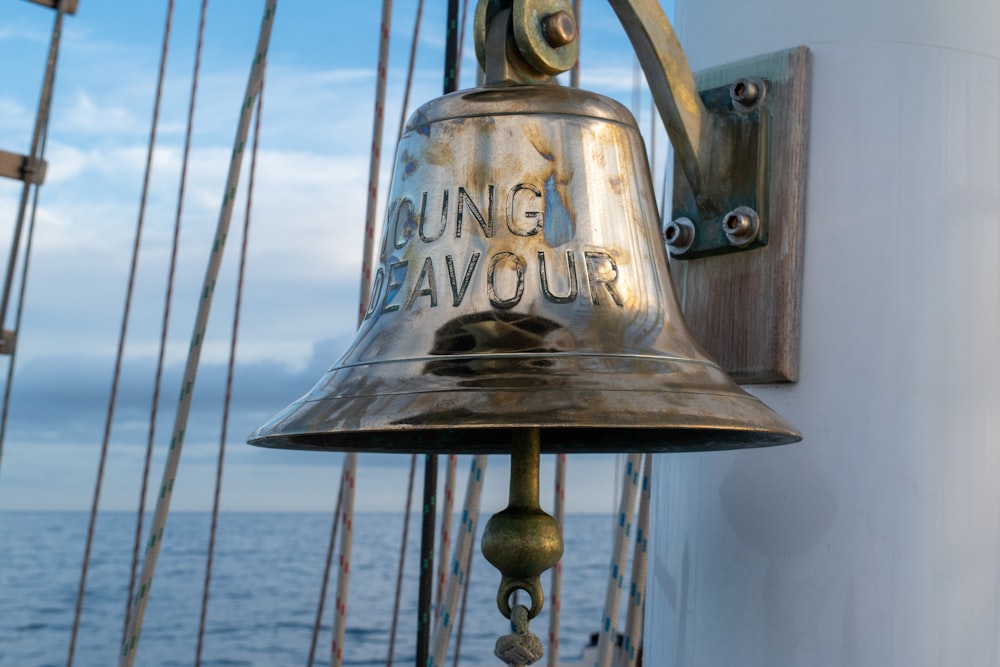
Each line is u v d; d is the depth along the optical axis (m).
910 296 1.51
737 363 1.57
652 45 1.52
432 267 1.28
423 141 1.36
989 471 1.51
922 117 1.54
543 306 1.23
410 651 40.25
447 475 2.68
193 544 105.50
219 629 46.59
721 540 1.59
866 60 1.55
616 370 1.17
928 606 1.46
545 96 1.34
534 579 1.22
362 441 1.50
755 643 1.53
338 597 2.24
